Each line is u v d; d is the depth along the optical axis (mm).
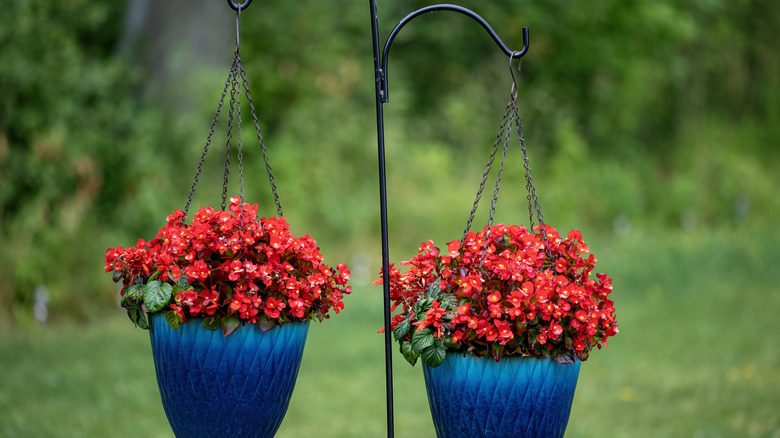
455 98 12430
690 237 10805
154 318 2842
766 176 14766
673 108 15680
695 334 6793
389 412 2924
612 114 14742
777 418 4672
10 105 7395
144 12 8727
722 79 15984
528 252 2771
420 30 12477
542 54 13719
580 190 12133
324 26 11016
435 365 2713
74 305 7340
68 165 7500
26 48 7594
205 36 8992
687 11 15344
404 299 2971
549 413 2758
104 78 7973
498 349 2668
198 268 2723
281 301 2791
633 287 8523
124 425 4578
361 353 6402
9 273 7102
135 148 8008
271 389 2871
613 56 14359
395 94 11266
